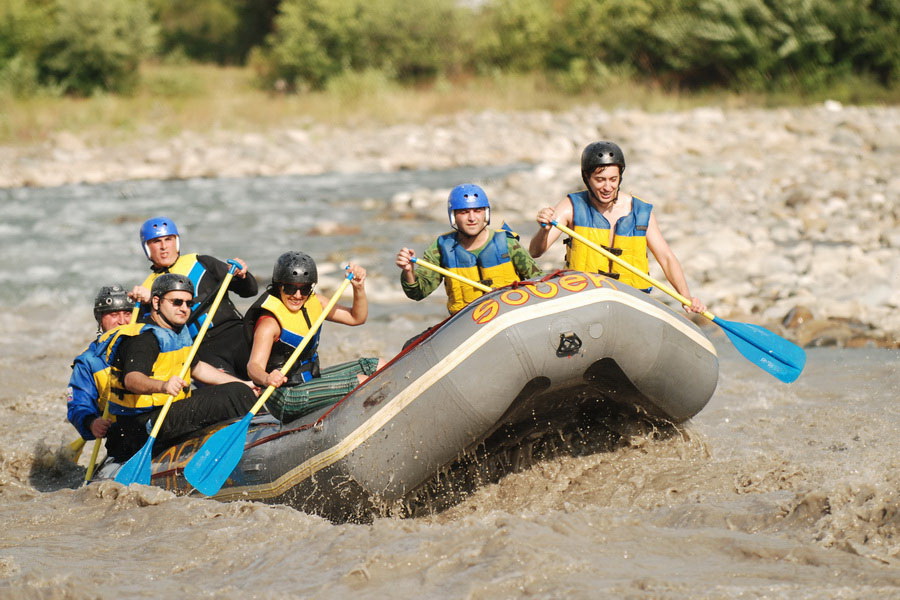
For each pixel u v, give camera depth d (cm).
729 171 4700
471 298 1423
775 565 1001
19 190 5209
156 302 1504
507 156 5928
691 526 1149
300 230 3969
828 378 1952
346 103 7775
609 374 1313
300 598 994
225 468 1348
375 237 3769
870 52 7544
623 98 7700
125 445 1538
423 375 1246
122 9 8250
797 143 5428
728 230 3419
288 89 8888
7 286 3228
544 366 1235
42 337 2611
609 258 1470
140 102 7806
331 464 1277
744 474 1330
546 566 1004
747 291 2664
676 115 6750
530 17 8762
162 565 1120
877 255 2961
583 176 1515
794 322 2359
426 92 8338
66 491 1441
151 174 5644
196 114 7338
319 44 8775
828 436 1570
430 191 4622
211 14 12019
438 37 8819
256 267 3309
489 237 1425
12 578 1089
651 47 8144
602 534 1105
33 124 6719
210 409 1484
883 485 1152
